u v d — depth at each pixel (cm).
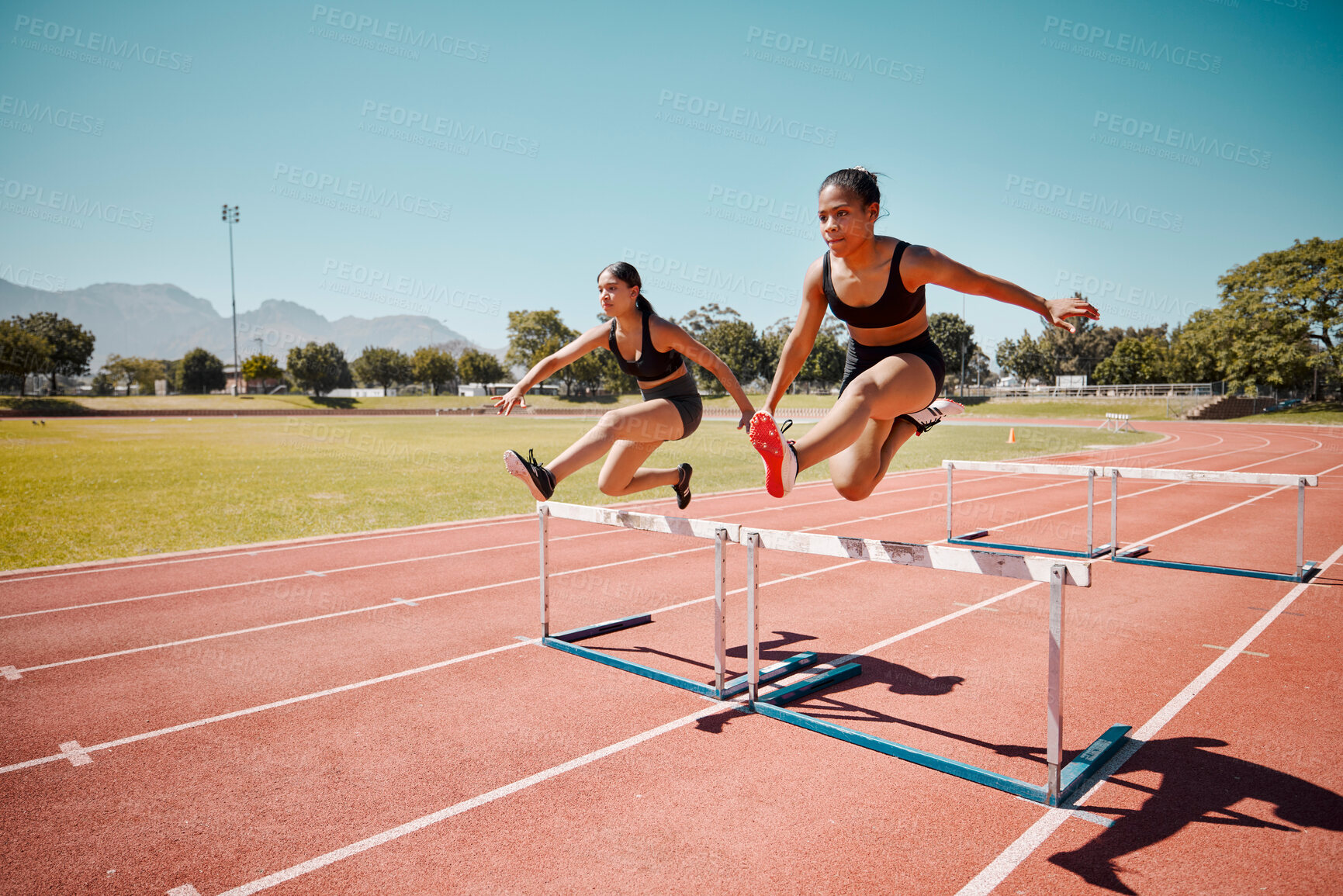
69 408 5506
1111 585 733
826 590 720
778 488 296
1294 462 2100
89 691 457
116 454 2220
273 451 2383
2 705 436
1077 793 329
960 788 335
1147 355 7344
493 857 281
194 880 268
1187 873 270
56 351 7656
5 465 1847
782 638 568
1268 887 260
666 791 333
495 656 524
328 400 7075
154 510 1185
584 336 461
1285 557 870
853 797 327
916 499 1385
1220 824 303
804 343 352
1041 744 379
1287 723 404
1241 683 464
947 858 280
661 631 588
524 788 336
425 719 415
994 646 543
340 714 423
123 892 261
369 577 766
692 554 894
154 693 455
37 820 310
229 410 6109
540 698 446
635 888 260
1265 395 5319
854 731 384
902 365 320
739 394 447
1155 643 546
